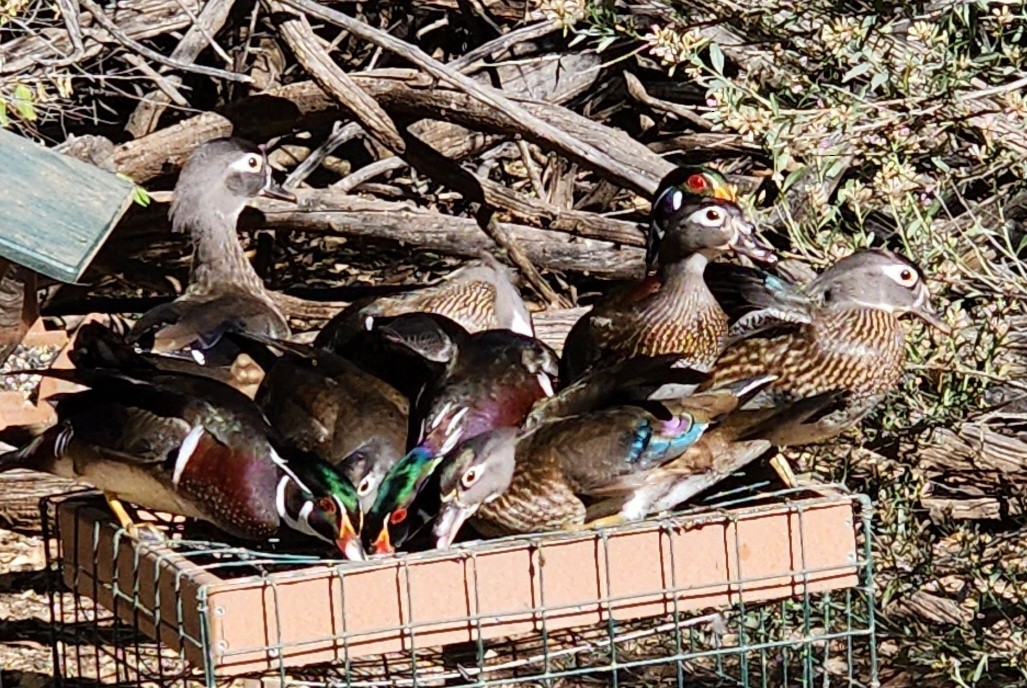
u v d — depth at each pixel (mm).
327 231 3826
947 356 2961
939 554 3234
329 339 3119
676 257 2879
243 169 3363
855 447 3129
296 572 2469
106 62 4008
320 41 3688
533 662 2969
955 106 2885
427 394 2770
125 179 2682
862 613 3012
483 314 3164
